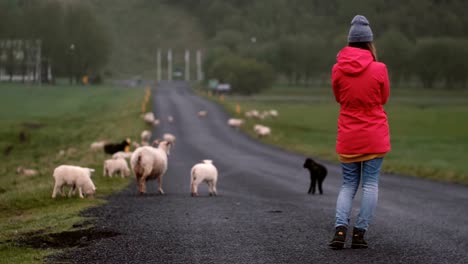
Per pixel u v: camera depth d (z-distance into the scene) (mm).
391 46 187750
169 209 12102
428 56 182375
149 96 102250
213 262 7168
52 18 180125
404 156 37875
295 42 196750
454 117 84562
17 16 183000
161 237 8797
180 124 59250
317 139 51688
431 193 17656
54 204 14039
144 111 70938
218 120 64438
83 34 182125
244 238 8625
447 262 7082
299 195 16141
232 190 17375
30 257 7621
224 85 144500
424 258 7258
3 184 23078
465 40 193125
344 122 7418
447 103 127500
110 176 19875
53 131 59219
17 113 78875
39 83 164750
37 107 89375
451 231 9484
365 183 7473
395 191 17969
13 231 9852
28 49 174125
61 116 74938
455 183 21844
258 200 14234
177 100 95312
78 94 119875
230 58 157625
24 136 56938
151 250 7898
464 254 7547
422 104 123062
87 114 77562
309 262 7008
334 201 14352
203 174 15391
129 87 157250
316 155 35250
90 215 11289
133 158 15664
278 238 8602
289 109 97250
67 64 180250
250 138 47906
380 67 7246
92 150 34531
